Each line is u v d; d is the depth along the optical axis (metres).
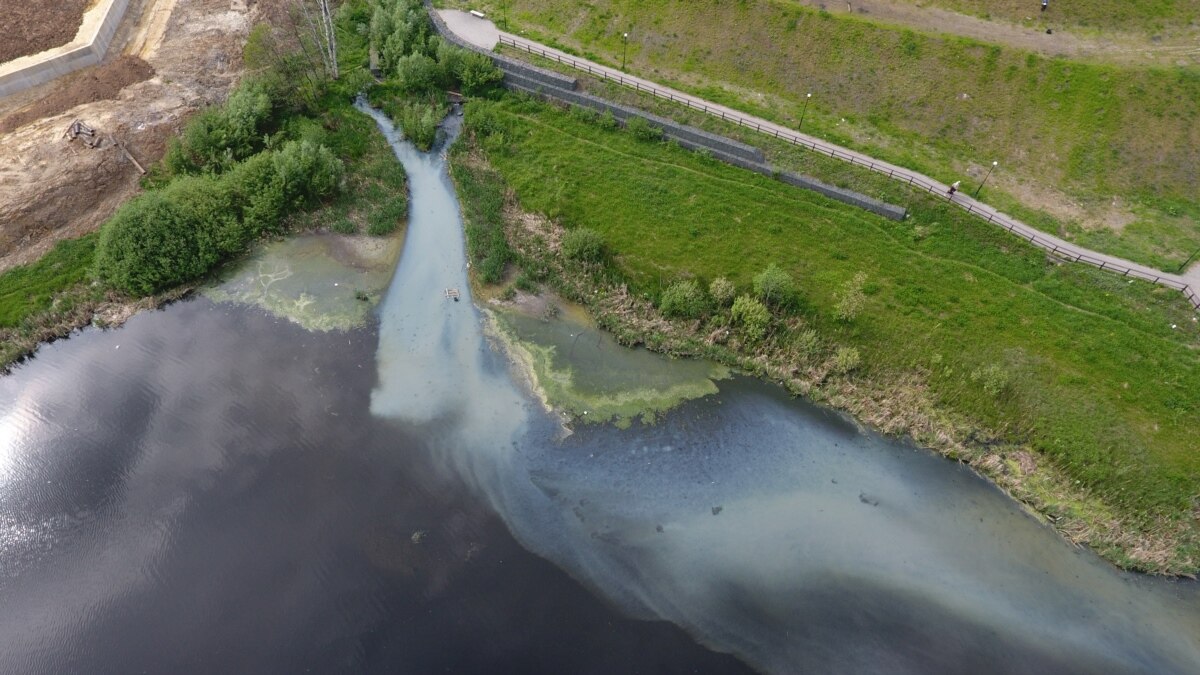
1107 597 34.31
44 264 46.06
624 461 38.62
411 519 35.28
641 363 43.72
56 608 31.62
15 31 58.66
